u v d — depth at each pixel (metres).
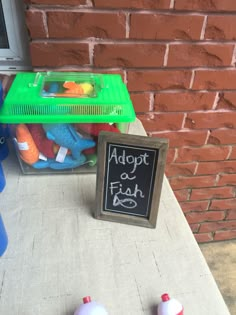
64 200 0.71
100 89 0.76
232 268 1.50
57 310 0.50
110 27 0.86
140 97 1.03
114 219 0.65
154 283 0.54
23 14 0.89
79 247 0.60
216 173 1.31
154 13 0.86
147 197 0.63
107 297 0.52
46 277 0.54
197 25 0.89
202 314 0.50
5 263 0.56
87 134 0.73
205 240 1.62
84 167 0.79
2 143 0.81
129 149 0.59
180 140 1.17
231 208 1.47
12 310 0.49
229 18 0.89
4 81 0.96
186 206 1.43
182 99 1.05
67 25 0.85
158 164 0.59
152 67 0.96
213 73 1.00
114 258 0.58
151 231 0.64
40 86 0.75
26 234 0.62
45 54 0.89
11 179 0.76
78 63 0.92
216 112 1.11
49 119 0.68
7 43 0.95
